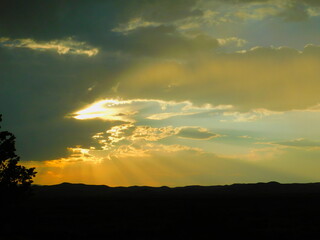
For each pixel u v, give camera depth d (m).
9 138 32.97
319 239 40.19
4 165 32.50
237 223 48.56
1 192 31.08
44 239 40.19
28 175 32.88
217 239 40.78
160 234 44.41
